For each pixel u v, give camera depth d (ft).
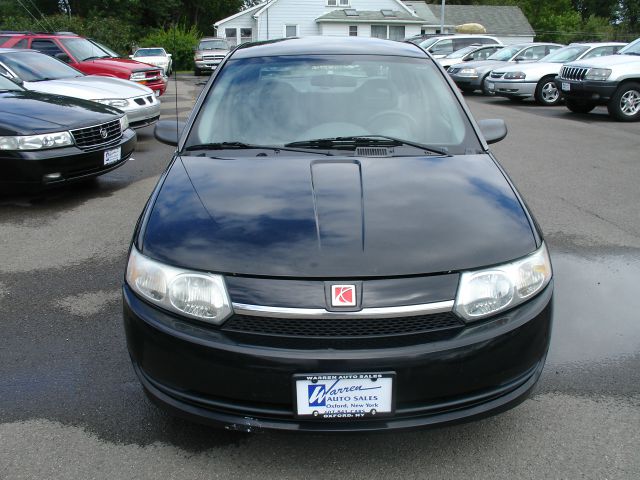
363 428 6.79
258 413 6.88
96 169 20.57
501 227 7.66
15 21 92.12
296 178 8.77
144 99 31.07
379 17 126.41
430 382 6.77
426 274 6.88
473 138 10.48
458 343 6.79
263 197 8.22
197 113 10.99
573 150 29.17
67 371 9.94
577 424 8.40
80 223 18.19
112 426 8.46
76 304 12.59
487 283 7.02
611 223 17.58
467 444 8.00
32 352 10.58
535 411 8.71
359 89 11.22
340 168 9.08
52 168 19.06
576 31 209.97
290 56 11.84
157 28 161.58
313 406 6.72
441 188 8.46
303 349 6.64
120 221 18.37
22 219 18.62
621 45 49.90
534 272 7.45
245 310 6.79
